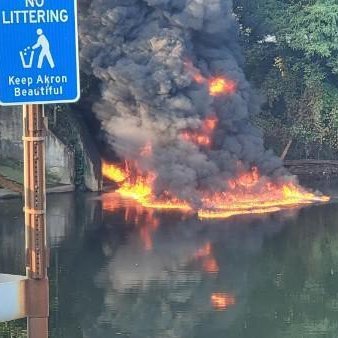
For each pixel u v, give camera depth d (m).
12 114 55.50
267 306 30.52
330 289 32.59
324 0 64.38
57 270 35.59
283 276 34.75
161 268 35.72
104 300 31.30
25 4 9.13
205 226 45.72
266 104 69.25
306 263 36.88
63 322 28.88
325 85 67.81
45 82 9.27
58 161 57.47
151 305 30.62
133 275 34.75
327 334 27.14
